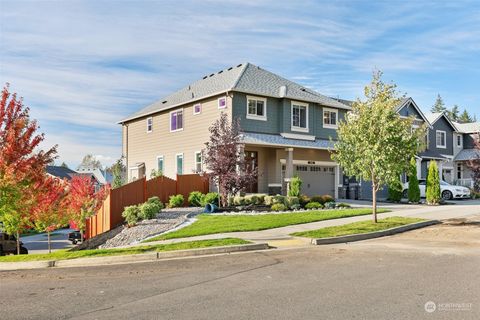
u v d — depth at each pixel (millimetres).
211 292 7391
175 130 30750
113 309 6500
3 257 12453
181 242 12758
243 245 12133
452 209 22719
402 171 16844
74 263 11047
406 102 37031
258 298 6914
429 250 11414
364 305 6387
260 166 27938
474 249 11500
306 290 7352
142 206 19844
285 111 28062
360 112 16938
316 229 15234
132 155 35844
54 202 18047
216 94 26703
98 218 22828
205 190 26016
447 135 42906
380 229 15156
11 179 12477
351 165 17141
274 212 20781
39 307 6738
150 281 8453
